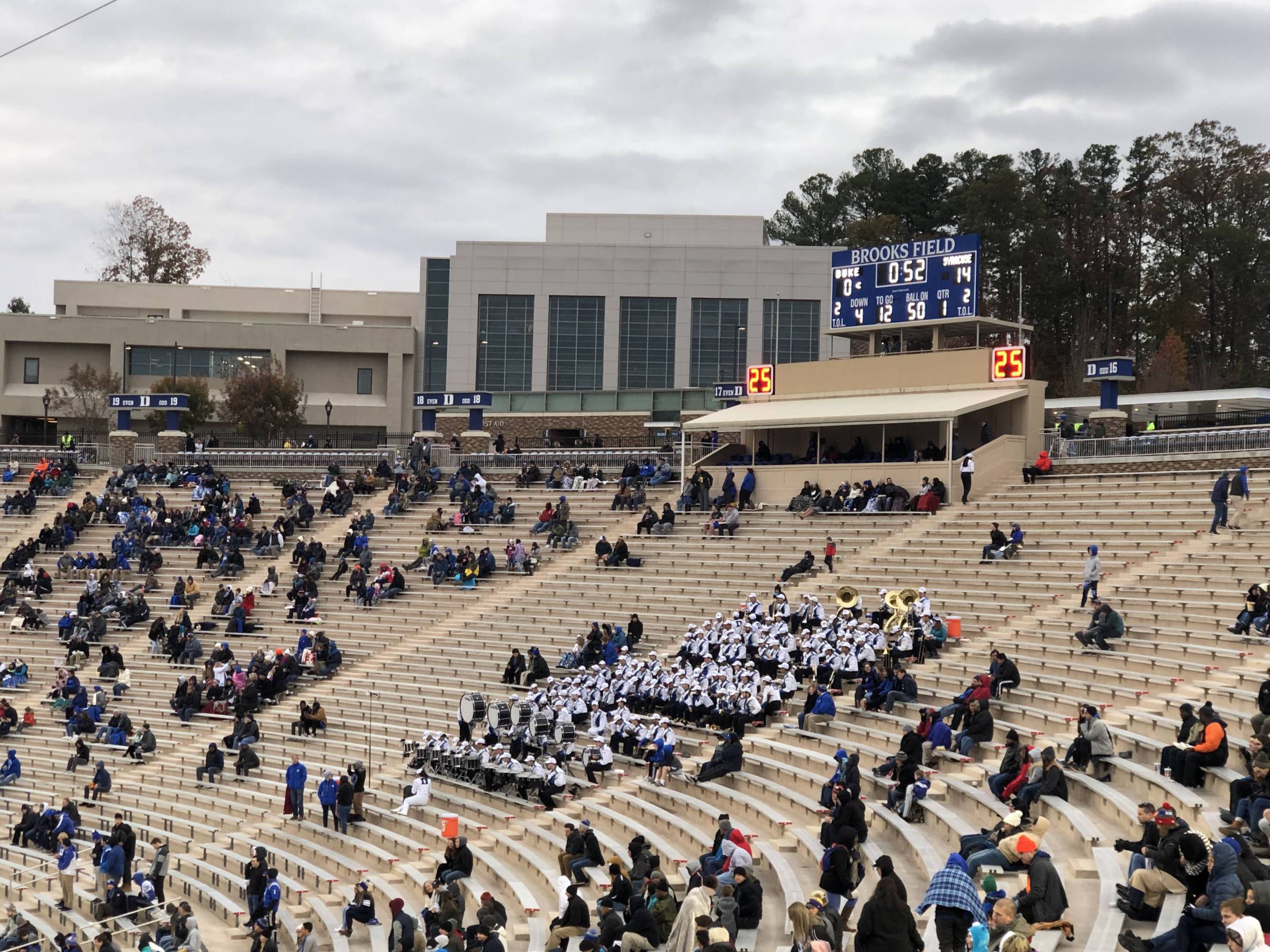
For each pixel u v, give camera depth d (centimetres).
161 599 5931
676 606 5056
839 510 5384
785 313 9938
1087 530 4662
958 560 4722
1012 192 10719
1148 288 10325
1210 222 10425
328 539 6356
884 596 4334
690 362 9938
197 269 13800
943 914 1952
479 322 10081
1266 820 2108
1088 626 3969
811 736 3697
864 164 12562
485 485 6272
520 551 5653
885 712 3672
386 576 5656
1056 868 2445
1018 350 5438
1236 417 6191
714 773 3572
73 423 10638
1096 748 2839
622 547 5494
